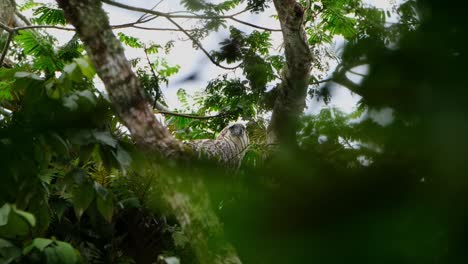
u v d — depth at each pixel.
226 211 0.60
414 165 0.51
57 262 2.50
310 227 0.54
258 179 0.59
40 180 2.99
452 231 0.49
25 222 2.52
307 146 0.58
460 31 0.49
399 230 0.50
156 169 1.93
